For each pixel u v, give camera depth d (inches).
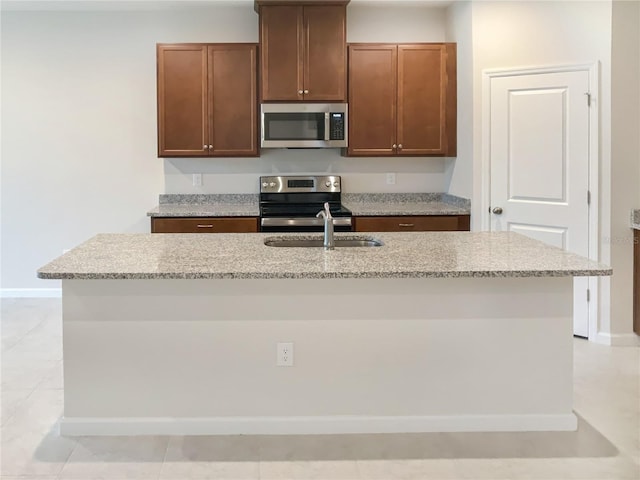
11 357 160.1
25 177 219.6
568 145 175.6
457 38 202.1
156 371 115.0
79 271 103.4
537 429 117.6
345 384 116.3
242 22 214.4
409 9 215.2
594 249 172.4
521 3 180.9
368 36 215.9
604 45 167.5
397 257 116.5
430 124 205.0
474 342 116.1
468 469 104.0
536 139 181.2
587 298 175.5
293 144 201.2
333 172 221.1
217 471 103.2
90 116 218.1
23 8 209.8
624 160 167.8
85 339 114.0
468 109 194.1
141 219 221.5
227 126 202.4
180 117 201.3
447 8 212.2
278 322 114.7
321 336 115.3
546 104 178.7
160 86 200.2
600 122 169.3
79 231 221.8
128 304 113.5
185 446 111.5
